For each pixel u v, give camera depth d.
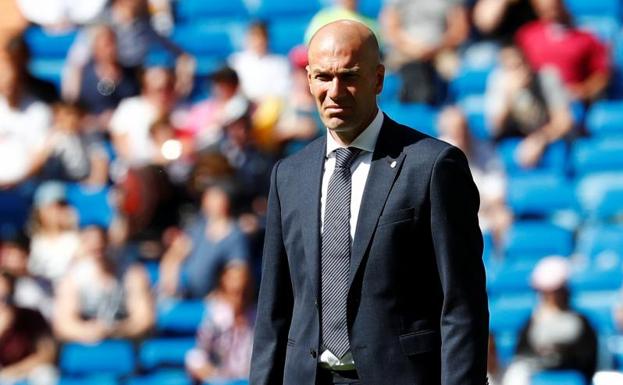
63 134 39.03
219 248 33.88
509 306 34.41
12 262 34.88
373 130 14.06
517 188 37.12
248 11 46.03
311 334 13.93
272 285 14.45
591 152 37.97
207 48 44.75
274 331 14.41
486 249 35.94
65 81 41.50
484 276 13.77
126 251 34.44
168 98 38.47
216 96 37.09
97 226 34.06
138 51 41.44
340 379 13.94
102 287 33.72
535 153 38.03
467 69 41.00
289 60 40.59
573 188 37.19
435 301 13.80
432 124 39.16
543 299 31.05
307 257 13.96
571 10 43.62
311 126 36.81
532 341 30.91
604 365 30.77
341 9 41.38
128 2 41.84
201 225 34.47
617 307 32.88
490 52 41.03
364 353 13.66
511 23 40.97
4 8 46.56
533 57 39.53
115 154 39.28
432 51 40.88
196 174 35.72
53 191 35.59
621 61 40.88
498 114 38.56
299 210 14.13
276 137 36.53
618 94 40.47
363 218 13.77
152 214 36.12
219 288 33.06
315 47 13.81
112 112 40.44
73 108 39.22
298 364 13.98
